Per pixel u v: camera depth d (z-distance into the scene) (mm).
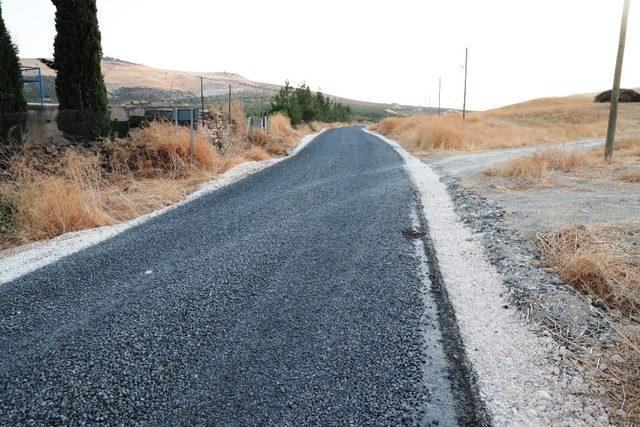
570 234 5020
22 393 2633
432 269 4676
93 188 8273
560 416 2449
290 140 22547
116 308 3768
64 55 11727
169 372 2840
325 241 5684
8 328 3430
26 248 5672
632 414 2428
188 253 5238
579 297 3703
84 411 2475
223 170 11953
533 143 23234
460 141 20344
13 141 9734
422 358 3016
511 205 7062
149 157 10875
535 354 3043
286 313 3680
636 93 51875
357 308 3771
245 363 2943
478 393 2658
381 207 7578
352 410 2486
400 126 30922
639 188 7980
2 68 10172
